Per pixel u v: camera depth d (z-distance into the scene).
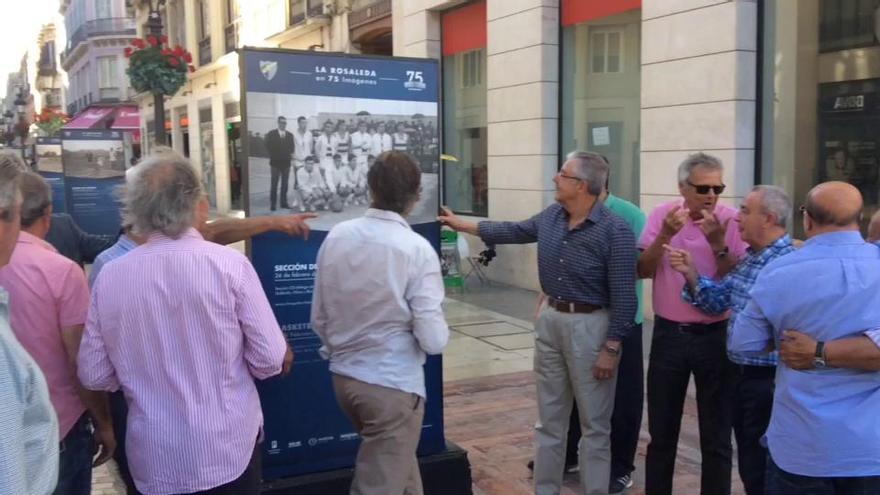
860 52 6.72
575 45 9.83
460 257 10.59
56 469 1.75
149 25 10.31
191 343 2.39
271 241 3.69
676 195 8.02
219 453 2.41
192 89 27.86
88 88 50.00
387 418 3.12
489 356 7.38
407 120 3.96
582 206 3.68
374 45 15.27
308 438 3.80
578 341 3.69
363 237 3.09
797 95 7.22
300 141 3.72
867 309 2.52
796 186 7.29
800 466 2.59
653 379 3.85
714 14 7.45
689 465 4.70
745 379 3.52
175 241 2.45
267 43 20.17
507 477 4.54
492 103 10.99
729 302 3.50
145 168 2.44
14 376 1.62
